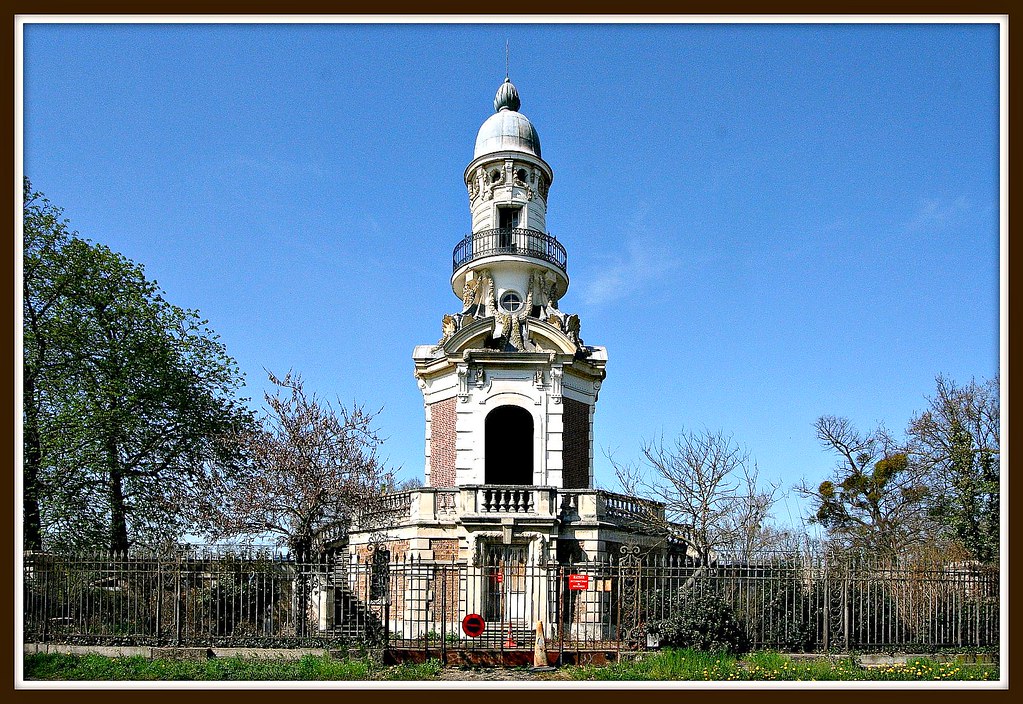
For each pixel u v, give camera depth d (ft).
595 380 115.65
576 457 110.93
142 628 77.51
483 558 95.45
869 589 77.92
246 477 104.06
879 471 164.55
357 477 103.45
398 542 99.40
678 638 75.31
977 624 75.15
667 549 107.14
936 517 143.23
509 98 132.16
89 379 100.63
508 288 118.01
